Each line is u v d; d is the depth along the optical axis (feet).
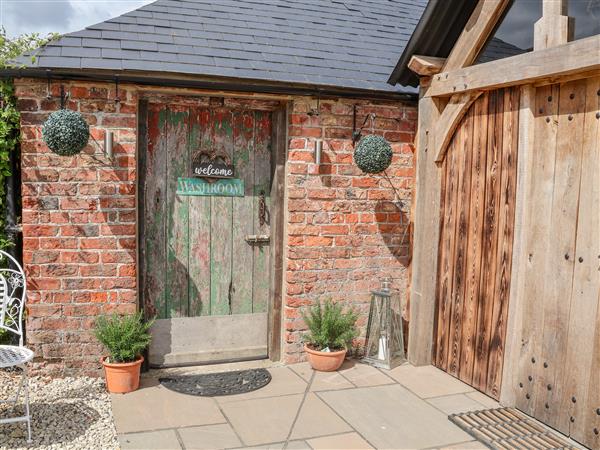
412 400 14.30
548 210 12.77
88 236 14.64
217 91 15.28
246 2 18.95
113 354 14.15
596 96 11.56
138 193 15.51
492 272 14.43
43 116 14.08
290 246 16.53
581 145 11.94
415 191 17.10
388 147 15.84
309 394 14.60
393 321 16.96
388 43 18.99
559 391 12.50
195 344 16.79
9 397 13.71
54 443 11.67
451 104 15.46
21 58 13.73
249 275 17.22
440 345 16.52
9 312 14.87
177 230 16.30
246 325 17.31
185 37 16.05
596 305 11.63
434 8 14.37
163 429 12.44
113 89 14.44
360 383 15.40
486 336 14.64
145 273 15.89
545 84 12.64
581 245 11.98
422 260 16.52
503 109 13.96
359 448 11.82
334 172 16.78
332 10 20.16
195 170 16.25
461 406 13.97
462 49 14.74
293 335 16.85
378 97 16.55
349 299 17.37
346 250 17.17
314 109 16.30
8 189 14.70
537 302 13.08
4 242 14.76
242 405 13.83
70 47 14.39
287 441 12.05
